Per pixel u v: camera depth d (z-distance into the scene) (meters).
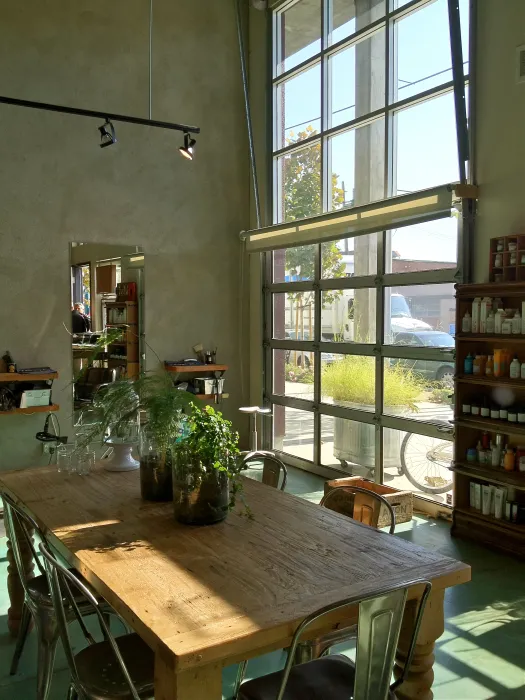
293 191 6.25
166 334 6.31
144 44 6.05
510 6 4.03
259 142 6.61
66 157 5.67
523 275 3.83
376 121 5.19
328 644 2.25
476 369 4.13
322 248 5.81
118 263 5.99
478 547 4.08
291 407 6.34
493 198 4.17
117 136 5.92
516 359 3.89
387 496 4.46
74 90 5.69
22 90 5.45
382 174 5.13
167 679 1.45
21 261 5.50
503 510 4.04
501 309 3.97
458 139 4.28
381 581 1.75
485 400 4.14
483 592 3.43
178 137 6.27
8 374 5.22
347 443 5.62
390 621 1.58
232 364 6.77
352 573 1.80
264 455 3.19
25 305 5.52
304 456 6.20
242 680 2.44
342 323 5.62
